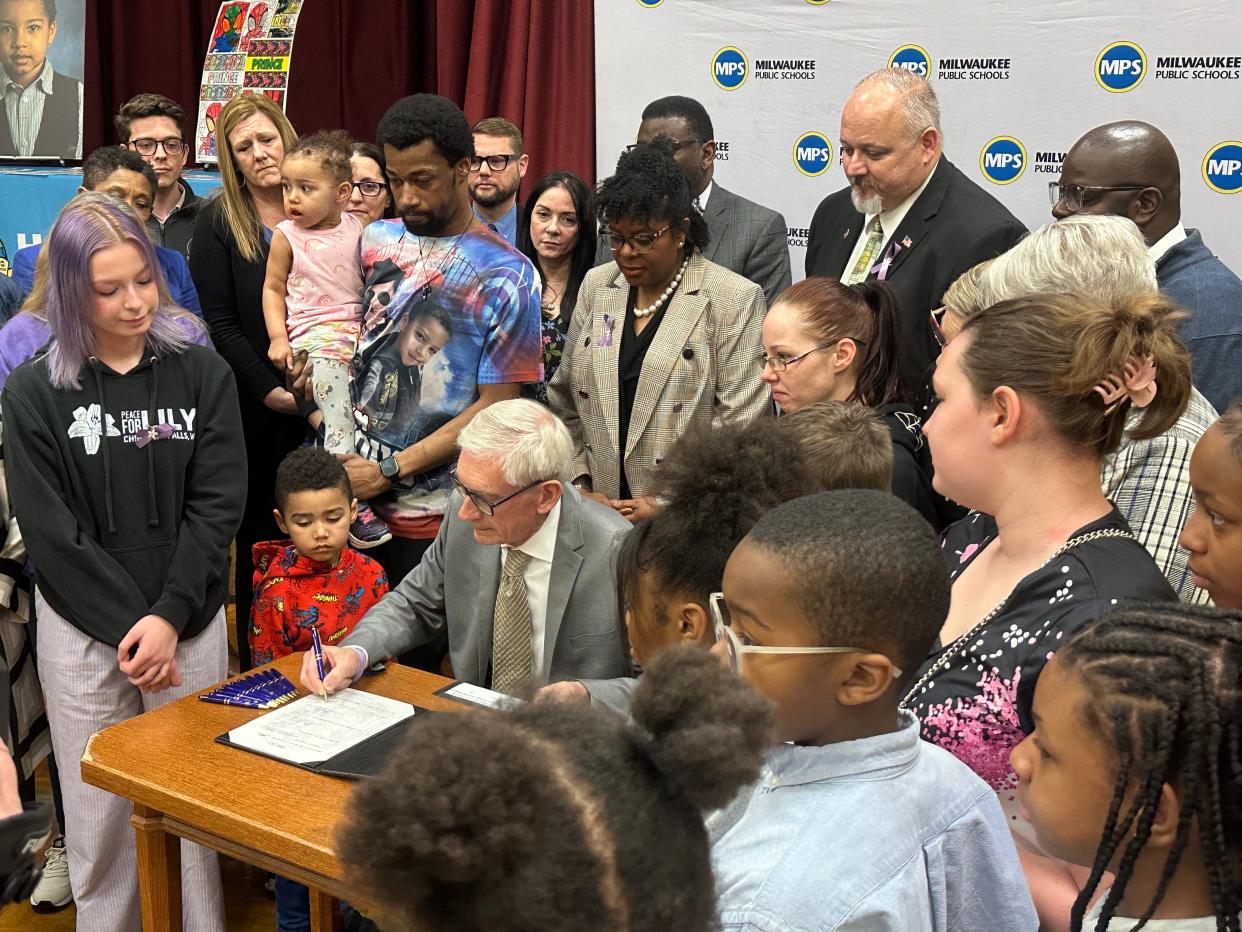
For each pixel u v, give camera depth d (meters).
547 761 0.72
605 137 3.90
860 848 0.98
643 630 1.44
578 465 2.97
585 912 0.68
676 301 2.80
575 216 3.37
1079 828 0.93
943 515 2.15
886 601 1.01
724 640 1.09
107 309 2.17
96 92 4.70
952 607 1.44
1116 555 1.29
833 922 0.95
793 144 3.71
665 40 3.76
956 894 1.06
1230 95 3.25
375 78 4.43
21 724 2.62
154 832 1.88
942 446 1.38
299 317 3.13
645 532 1.43
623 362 2.87
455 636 2.25
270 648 2.62
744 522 1.36
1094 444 1.34
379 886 0.69
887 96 2.74
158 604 2.25
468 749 0.70
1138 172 2.39
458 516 2.26
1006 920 1.09
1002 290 1.65
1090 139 2.46
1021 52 3.42
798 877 0.96
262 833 1.68
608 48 3.82
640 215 2.64
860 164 2.79
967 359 1.36
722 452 1.44
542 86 4.07
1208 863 0.84
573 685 1.90
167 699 2.33
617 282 2.92
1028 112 3.45
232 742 1.91
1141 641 0.90
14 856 0.98
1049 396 1.30
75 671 2.25
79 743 2.28
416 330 2.76
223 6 4.46
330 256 3.16
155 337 2.30
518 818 0.67
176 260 3.31
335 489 2.55
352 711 2.01
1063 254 1.60
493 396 2.78
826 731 1.04
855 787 1.01
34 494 2.20
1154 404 1.36
